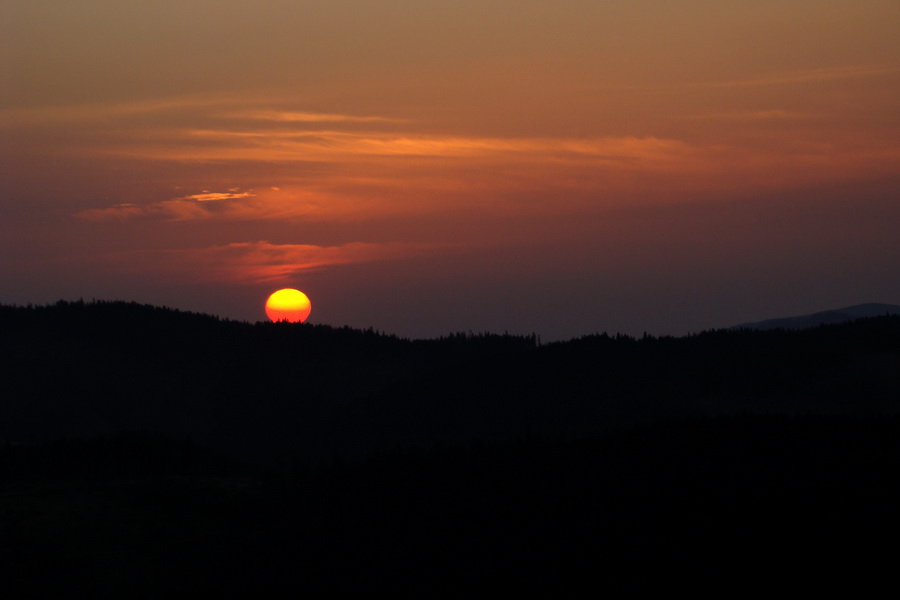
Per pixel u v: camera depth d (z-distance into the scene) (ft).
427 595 557.74
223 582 597.52
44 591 584.40
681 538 574.56
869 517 562.25
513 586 551.59
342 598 566.77
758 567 528.63
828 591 496.23
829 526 556.92
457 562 593.01
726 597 505.66
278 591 581.94
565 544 593.83
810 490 607.37
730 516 589.73
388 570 595.06
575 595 531.09
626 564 555.69
